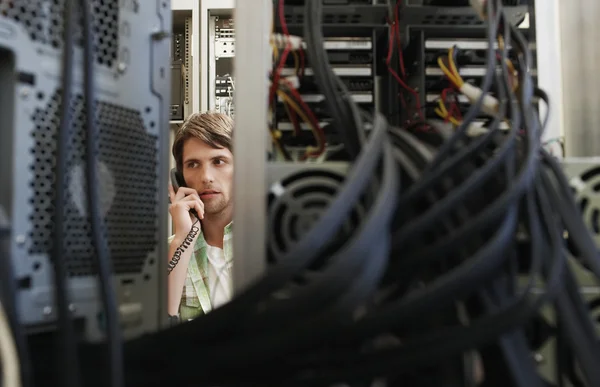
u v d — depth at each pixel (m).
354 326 0.32
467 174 0.45
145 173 0.50
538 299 0.35
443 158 0.43
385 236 0.36
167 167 0.53
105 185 0.45
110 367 0.34
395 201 0.39
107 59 0.46
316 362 0.33
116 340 0.35
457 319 0.38
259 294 0.34
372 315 0.33
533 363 0.36
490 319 0.33
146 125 0.50
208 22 1.84
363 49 0.65
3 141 0.38
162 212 0.52
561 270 0.38
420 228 0.38
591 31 0.72
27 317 0.38
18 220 0.38
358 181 0.37
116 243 0.46
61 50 0.41
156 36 0.52
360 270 0.34
